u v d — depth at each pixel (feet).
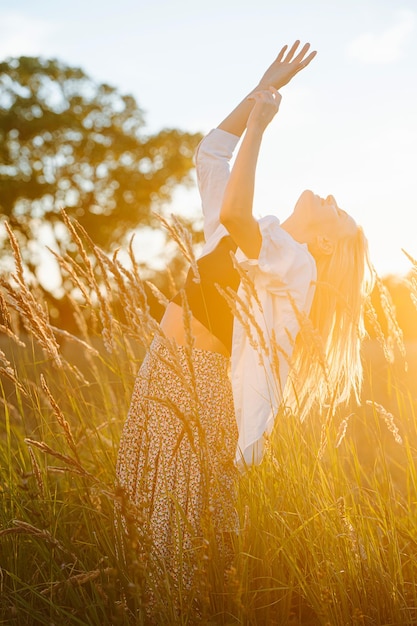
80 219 107.24
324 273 9.55
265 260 8.48
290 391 9.62
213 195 10.05
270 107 8.49
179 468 8.30
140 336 8.67
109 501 8.74
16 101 109.19
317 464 8.93
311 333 8.23
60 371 10.09
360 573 8.34
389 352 9.66
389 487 9.11
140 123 115.65
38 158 110.42
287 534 8.36
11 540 8.81
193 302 8.80
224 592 7.76
